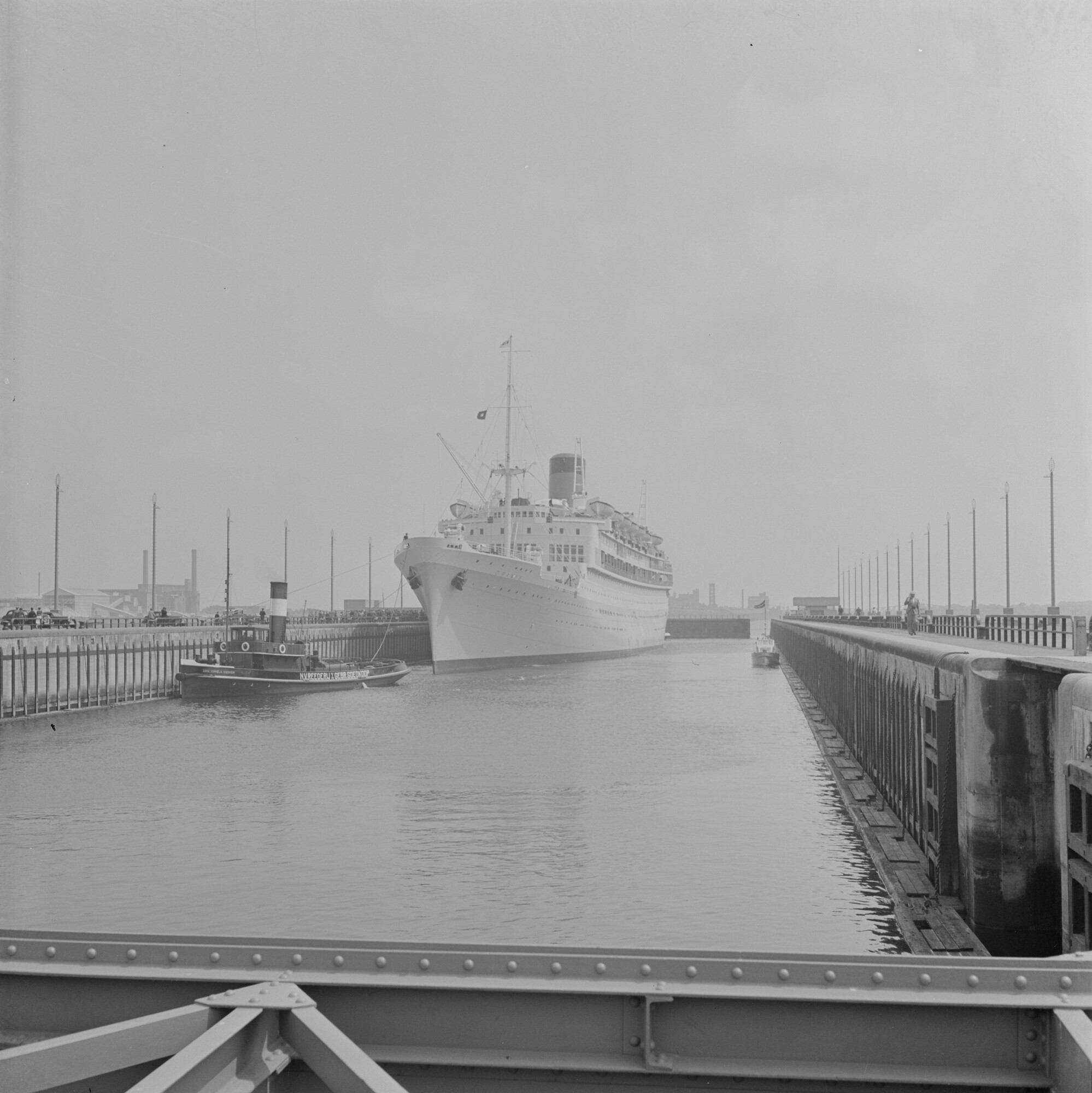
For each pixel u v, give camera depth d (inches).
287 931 773.9
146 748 1814.7
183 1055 160.6
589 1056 197.3
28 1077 166.4
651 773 1487.5
